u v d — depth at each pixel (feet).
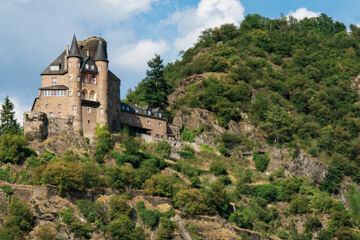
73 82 515.50
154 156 517.55
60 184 412.57
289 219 513.86
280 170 569.64
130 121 578.66
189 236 425.28
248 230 469.16
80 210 407.85
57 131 494.18
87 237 392.47
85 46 553.64
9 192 403.13
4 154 440.86
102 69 536.83
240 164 582.76
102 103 528.22
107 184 448.65
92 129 517.96
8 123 534.78
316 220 502.38
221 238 436.76
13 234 369.71
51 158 463.01
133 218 426.92
